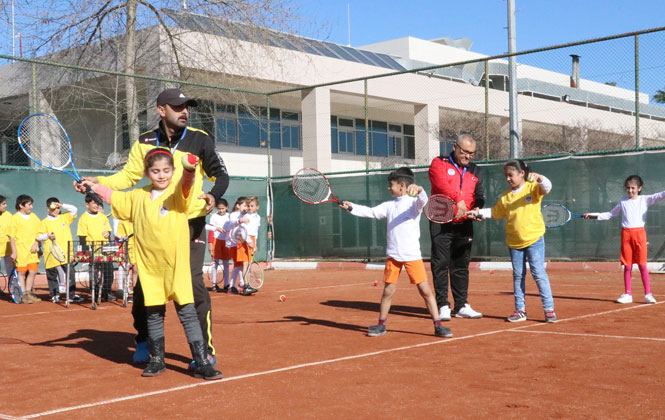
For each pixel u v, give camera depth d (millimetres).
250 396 4180
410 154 30047
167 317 8211
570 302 8922
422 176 15945
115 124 18438
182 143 5074
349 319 7730
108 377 4844
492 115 25078
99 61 18594
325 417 3688
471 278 13297
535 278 7164
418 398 4066
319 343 6121
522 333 6461
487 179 15062
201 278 4957
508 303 8992
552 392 4164
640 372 4676
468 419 3617
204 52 19219
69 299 10477
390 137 29234
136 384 4590
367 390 4281
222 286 12984
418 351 5625
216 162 5168
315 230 17406
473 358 5277
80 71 18484
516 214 7145
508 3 19422
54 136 14242
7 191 13273
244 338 6480
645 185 13422
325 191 12977
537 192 7031
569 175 14172
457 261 7688
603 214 8922
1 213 11430
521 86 27547
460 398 4047
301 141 25672
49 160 14047
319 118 22594
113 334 7055
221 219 11938
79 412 3875
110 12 18062
